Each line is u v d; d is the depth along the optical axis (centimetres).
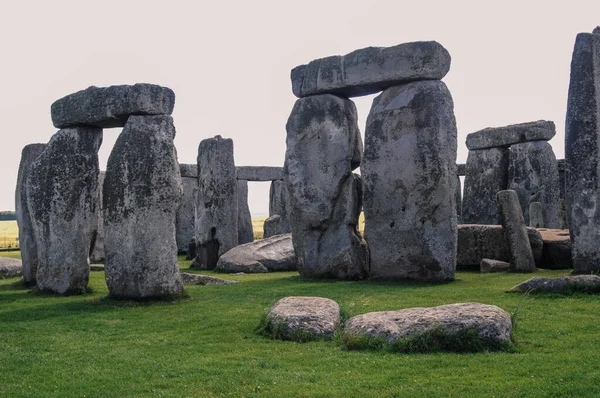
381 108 1431
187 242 2708
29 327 896
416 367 625
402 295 1093
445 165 1354
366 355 676
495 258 1611
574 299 936
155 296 1079
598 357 638
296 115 1556
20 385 623
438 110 1363
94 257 2155
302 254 1534
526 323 796
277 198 3052
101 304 1069
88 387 612
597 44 1231
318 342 745
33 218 1248
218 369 656
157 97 1109
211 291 1230
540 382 566
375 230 1423
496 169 2294
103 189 1117
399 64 1396
